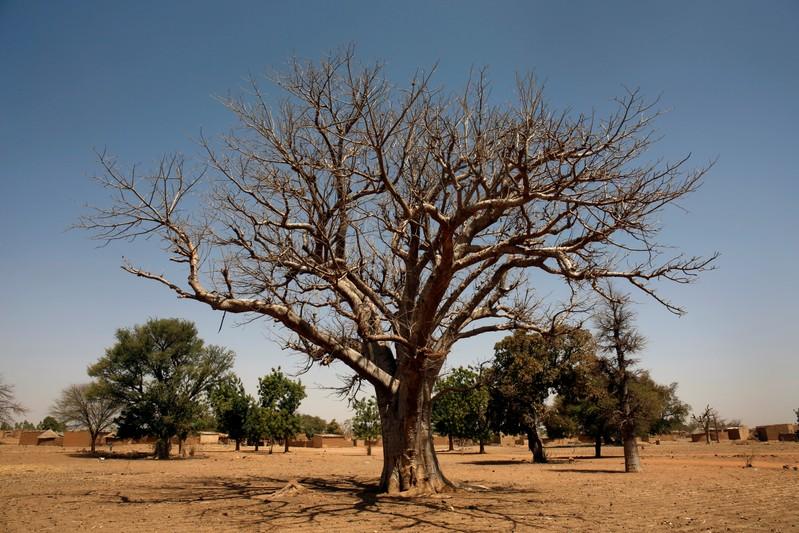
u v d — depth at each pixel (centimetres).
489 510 1258
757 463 3381
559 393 3934
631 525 1083
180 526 1056
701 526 1077
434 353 1362
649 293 1304
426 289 1345
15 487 1877
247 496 1545
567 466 3394
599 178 1261
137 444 7156
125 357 4628
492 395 3981
